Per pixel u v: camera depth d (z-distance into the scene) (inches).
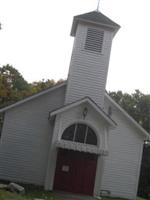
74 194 897.5
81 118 912.9
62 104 1006.4
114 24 992.2
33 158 995.3
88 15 1000.9
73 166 931.3
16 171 988.6
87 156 935.0
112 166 1024.9
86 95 970.7
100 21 988.6
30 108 1005.8
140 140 1040.8
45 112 1006.4
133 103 1982.0
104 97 1026.1
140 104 1957.4
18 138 997.2
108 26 991.0
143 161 1615.4
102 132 913.5
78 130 917.8
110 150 1027.9
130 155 1034.1
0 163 986.7
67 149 927.7
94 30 996.6
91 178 928.3
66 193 892.6
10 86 2007.9
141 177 1598.2
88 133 918.4
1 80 1897.1
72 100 965.8
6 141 992.9
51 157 912.9
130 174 1029.2
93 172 929.5
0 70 2081.7
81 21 994.7
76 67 978.1
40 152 998.4
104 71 981.2
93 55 984.9
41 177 991.6
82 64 979.9
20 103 999.6
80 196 880.3
